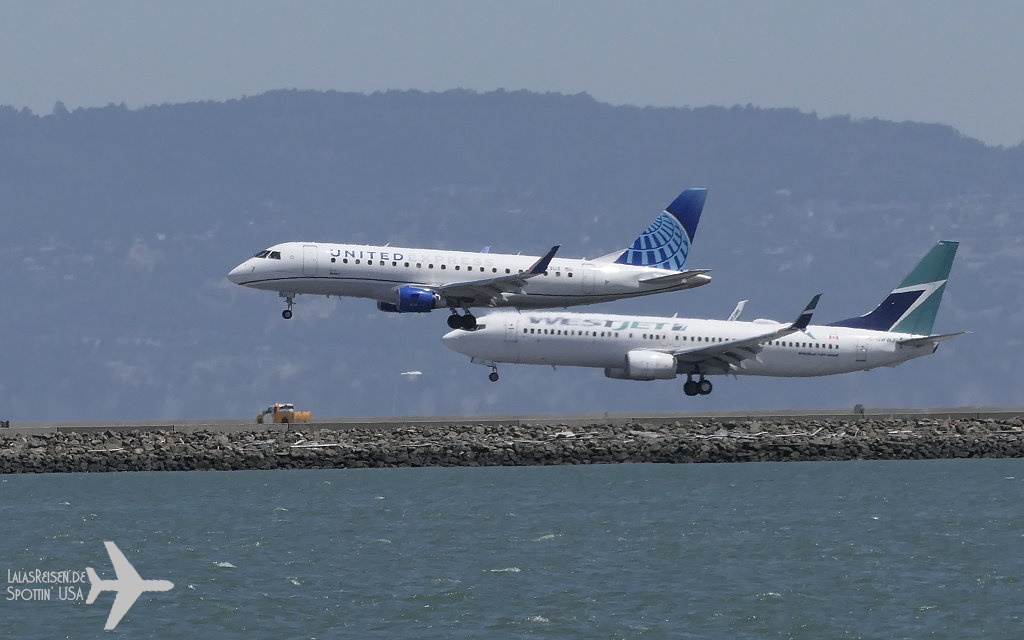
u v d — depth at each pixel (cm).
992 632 18175
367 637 17912
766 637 17975
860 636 18038
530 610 19138
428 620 18650
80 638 17988
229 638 17900
